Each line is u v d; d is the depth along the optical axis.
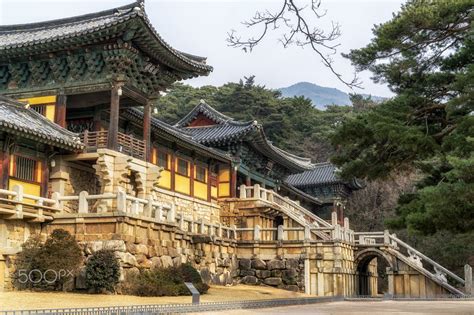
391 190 74.88
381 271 61.72
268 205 48.47
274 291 37.47
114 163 32.03
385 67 27.44
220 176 51.59
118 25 30.20
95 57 32.44
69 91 33.12
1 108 29.42
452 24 25.89
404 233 62.47
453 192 21.22
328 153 89.44
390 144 25.67
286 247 40.97
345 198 75.69
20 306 19.81
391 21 26.39
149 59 34.25
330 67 12.69
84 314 16.77
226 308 22.36
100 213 26.86
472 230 22.88
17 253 26.02
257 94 91.19
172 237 30.78
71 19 37.19
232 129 53.22
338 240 39.97
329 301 33.72
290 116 94.50
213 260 37.78
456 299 37.03
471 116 23.38
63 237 26.17
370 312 22.98
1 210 25.06
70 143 30.27
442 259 60.78
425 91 26.84
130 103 35.81
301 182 73.56
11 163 28.72
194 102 93.50
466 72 23.88
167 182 42.62
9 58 33.12
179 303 21.80
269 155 55.84
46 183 30.88
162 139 41.97
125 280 25.95
